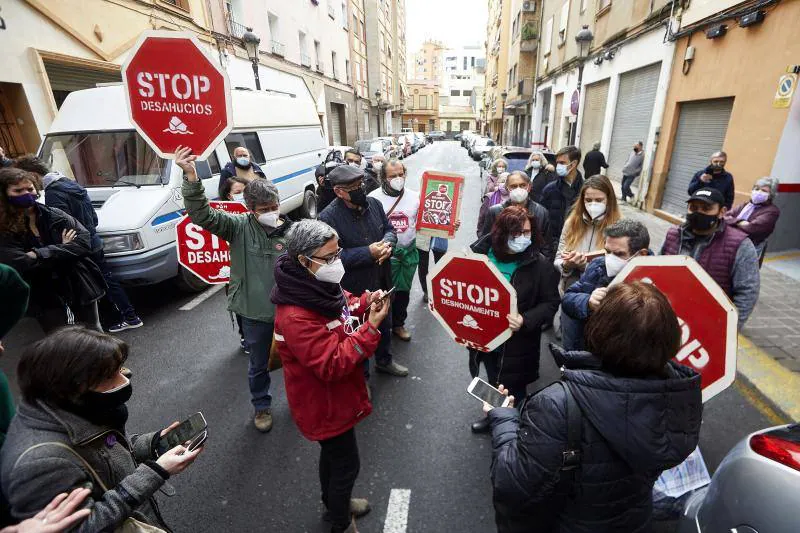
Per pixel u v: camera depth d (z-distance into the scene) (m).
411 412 3.15
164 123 2.26
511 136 33.41
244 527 2.25
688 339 1.75
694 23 7.74
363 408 1.97
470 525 2.23
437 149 38.00
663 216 8.89
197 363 3.90
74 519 1.08
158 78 2.16
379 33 34.50
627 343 1.09
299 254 1.67
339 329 1.86
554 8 18.94
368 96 34.12
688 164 8.30
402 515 2.29
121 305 4.51
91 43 7.92
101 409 1.27
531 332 2.42
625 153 11.30
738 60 6.65
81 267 3.41
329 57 23.39
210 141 2.28
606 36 12.48
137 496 1.22
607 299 1.19
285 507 2.37
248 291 2.80
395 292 4.04
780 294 4.80
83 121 5.20
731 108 7.01
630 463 1.06
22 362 1.20
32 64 6.79
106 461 1.28
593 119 13.98
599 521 1.19
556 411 1.13
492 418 1.54
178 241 3.63
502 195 4.59
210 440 2.91
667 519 2.04
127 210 4.52
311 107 10.37
